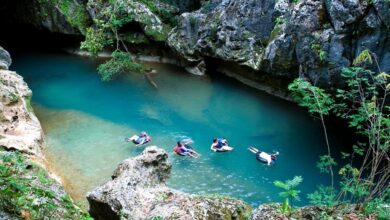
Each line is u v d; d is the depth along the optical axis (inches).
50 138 562.9
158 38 834.2
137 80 772.6
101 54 899.4
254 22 689.0
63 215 221.0
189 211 268.5
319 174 498.3
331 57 550.6
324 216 240.1
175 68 829.2
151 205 286.8
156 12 859.4
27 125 503.5
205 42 753.6
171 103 684.1
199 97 704.4
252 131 598.5
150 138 571.5
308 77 593.6
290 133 591.8
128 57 781.9
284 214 244.1
